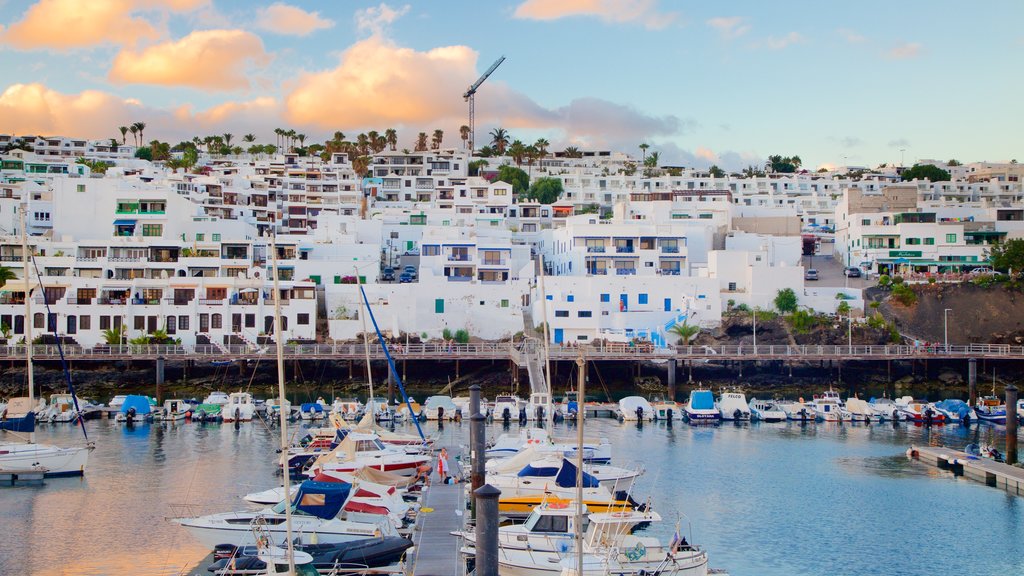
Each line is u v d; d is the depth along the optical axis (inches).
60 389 4220.0
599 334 4906.5
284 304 4734.3
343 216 6412.4
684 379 4566.9
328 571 1782.7
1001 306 5216.5
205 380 4360.2
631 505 2365.9
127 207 5590.6
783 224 6633.9
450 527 2065.7
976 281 5378.9
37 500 2425.0
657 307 5059.1
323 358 4298.7
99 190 5590.6
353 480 2150.6
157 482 2620.6
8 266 4847.4
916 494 2608.3
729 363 4638.3
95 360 4293.8
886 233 6205.7
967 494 2613.2
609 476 2461.9
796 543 2161.7
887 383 4603.8
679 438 3405.5
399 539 1916.8
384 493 2121.1
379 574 1804.9
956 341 5118.1
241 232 5595.5
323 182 7701.8
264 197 7081.7
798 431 3602.4
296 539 1908.2
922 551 2113.7
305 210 7337.6
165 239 5187.0
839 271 6274.6
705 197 7401.6
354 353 4355.3
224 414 3654.0
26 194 5767.7
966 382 4643.2
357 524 1958.7
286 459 1657.2
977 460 2898.6
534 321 4997.5
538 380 4020.7
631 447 3216.0
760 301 5201.8
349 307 4933.6
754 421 3818.9
